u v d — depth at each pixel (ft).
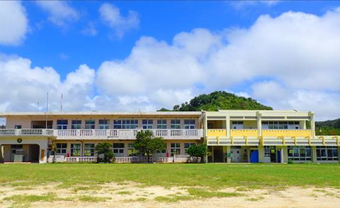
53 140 150.61
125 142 154.92
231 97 296.10
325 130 215.31
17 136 141.49
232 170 79.20
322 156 147.02
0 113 153.58
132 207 31.91
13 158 151.43
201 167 94.02
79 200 35.17
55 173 67.62
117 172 70.85
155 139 141.18
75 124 160.04
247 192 41.37
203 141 152.76
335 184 49.78
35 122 164.86
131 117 160.35
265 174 66.69
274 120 151.12
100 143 144.46
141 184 48.80
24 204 32.91
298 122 154.30
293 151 147.54
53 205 32.58
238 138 144.97
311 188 45.55
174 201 34.86
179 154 153.99
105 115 156.66
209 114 149.38
